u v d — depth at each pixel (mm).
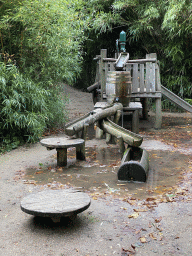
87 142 5953
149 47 9875
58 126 7016
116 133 4688
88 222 2871
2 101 5473
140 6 8930
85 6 9430
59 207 2684
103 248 2467
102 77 6531
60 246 2500
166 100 9469
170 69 9609
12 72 5418
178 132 6656
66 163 4559
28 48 6078
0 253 2416
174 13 7824
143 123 7773
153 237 2594
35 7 5578
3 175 4188
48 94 6133
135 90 6801
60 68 6449
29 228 2787
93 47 11695
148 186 3721
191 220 2857
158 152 5172
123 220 2891
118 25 10344
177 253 2389
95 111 4855
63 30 6137
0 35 5738
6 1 5652
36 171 4332
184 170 4246
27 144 5770
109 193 3516
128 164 3850
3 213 3096
